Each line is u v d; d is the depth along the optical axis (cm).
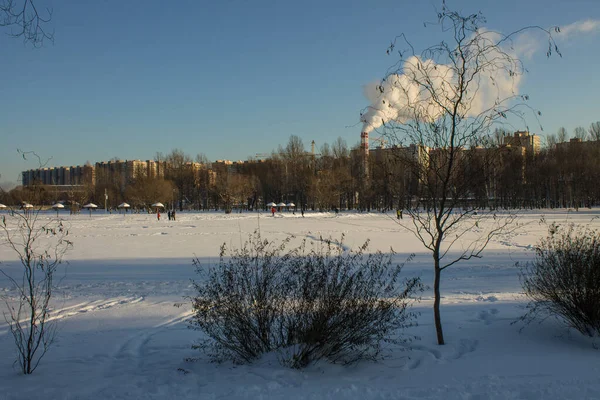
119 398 425
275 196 9088
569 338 618
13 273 1400
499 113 584
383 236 2662
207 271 1388
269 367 498
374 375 486
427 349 584
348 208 8412
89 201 9706
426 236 2625
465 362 529
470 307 829
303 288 532
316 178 7794
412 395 421
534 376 470
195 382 467
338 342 519
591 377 460
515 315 748
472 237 2394
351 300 528
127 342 655
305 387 443
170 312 852
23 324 770
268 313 537
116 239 2659
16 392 449
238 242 2403
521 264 1385
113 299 987
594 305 610
